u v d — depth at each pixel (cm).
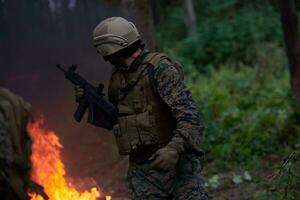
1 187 387
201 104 1034
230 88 1321
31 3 955
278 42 1703
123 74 416
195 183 411
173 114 397
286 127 849
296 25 888
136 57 412
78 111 430
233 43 1738
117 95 421
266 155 813
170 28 2173
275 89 1213
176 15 2205
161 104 407
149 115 407
